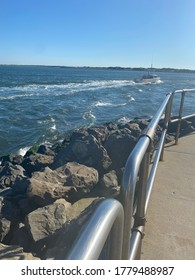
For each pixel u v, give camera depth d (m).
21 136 19.88
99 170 7.09
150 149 2.16
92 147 7.40
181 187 4.12
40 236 4.39
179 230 3.17
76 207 5.11
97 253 0.94
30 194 5.43
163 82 83.75
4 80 68.69
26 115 26.14
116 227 1.20
